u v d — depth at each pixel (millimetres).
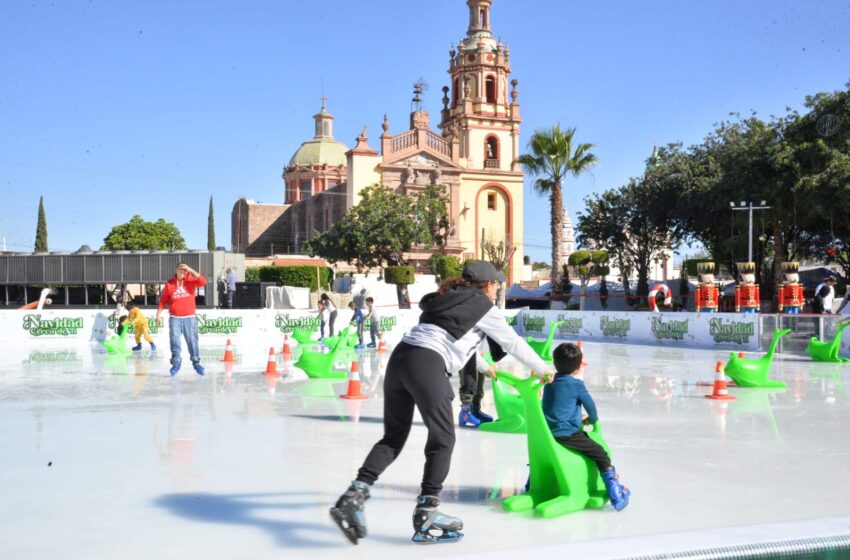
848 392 10883
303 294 38750
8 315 22188
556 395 4812
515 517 4512
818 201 35000
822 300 22062
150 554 3834
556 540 4051
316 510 4684
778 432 7574
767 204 38625
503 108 68375
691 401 9922
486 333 4328
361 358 17391
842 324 15953
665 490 5176
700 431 7625
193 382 12000
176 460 6152
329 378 12609
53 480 5453
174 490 5176
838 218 37281
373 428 7707
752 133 40375
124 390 10953
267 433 7414
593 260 49375
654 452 6535
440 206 57031
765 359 11469
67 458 6215
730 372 11461
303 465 5977
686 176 47000
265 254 83250
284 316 25375
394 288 52344
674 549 3545
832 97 36000
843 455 6414
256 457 6273
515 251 64250
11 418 8344
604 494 4816
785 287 25203
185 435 7297
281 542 4031
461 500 4910
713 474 5680
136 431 7516
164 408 9133
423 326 4211
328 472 5734
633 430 7684
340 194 68375
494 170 67000
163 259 41594
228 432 7469
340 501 3900
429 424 4066
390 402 4203
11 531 4230
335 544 3994
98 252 43156
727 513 4602
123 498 4957
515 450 6574
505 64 68625
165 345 21422
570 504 4578
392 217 53031
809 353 16562
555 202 43188
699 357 17547
